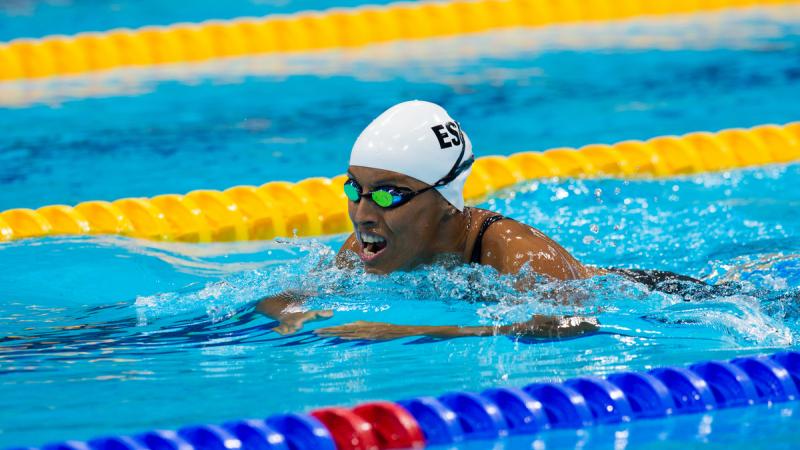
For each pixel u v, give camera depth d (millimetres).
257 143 22094
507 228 12023
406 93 26219
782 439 8695
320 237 17672
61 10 37562
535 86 26906
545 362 10562
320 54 31328
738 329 11641
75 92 27000
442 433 8812
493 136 22578
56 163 20703
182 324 12133
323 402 9469
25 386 10031
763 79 26938
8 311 12773
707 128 22922
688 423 9188
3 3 39000
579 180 19609
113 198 18438
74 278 14203
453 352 10828
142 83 27969
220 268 15164
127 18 35656
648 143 21281
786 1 36844
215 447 8445
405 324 11594
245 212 17500
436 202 11711
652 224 16875
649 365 10492
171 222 16984
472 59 30125
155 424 9000
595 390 9609
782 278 13547
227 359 10812
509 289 11656
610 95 25875
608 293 12250
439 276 12086
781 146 21625
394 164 11367
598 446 8641
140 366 10625
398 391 9742
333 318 11867
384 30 32969
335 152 21328
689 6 36062
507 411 9258
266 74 28797
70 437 8719
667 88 26453
